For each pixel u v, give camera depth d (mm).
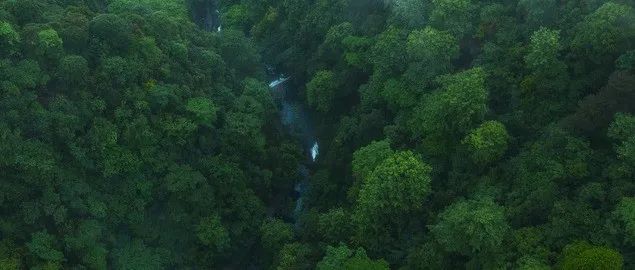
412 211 44375
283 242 50062
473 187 43781
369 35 57875
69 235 43750
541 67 43688
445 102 44094
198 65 57031
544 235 36750
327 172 55344
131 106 49250
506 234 37625
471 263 37969
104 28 48625
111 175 47000
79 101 46438
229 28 70312
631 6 42000
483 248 37188
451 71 50062
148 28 53688
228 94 58000
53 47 45562
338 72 59969
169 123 50750
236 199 52750
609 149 39062
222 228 50281
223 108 56062
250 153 55562
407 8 52094
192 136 52594
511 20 48969
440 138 46625
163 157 50156
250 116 55625
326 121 62844
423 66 49312
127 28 50031
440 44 48188
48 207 42969
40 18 48094
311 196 55781
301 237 50906
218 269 52812
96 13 55000
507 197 40906
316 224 49219
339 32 59594
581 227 35812
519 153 43094
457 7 49500
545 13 46125
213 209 51500
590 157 38750
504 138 42594
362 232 44031
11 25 45500
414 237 43438
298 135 64562
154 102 50156
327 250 42906
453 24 49750
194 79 55125
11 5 47156
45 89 45625
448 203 44281
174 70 53719
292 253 46688
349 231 45875
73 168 45750
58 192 44156
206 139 53531
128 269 46781
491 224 36594
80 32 47312
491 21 49625
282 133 63250
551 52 42719
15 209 42688
